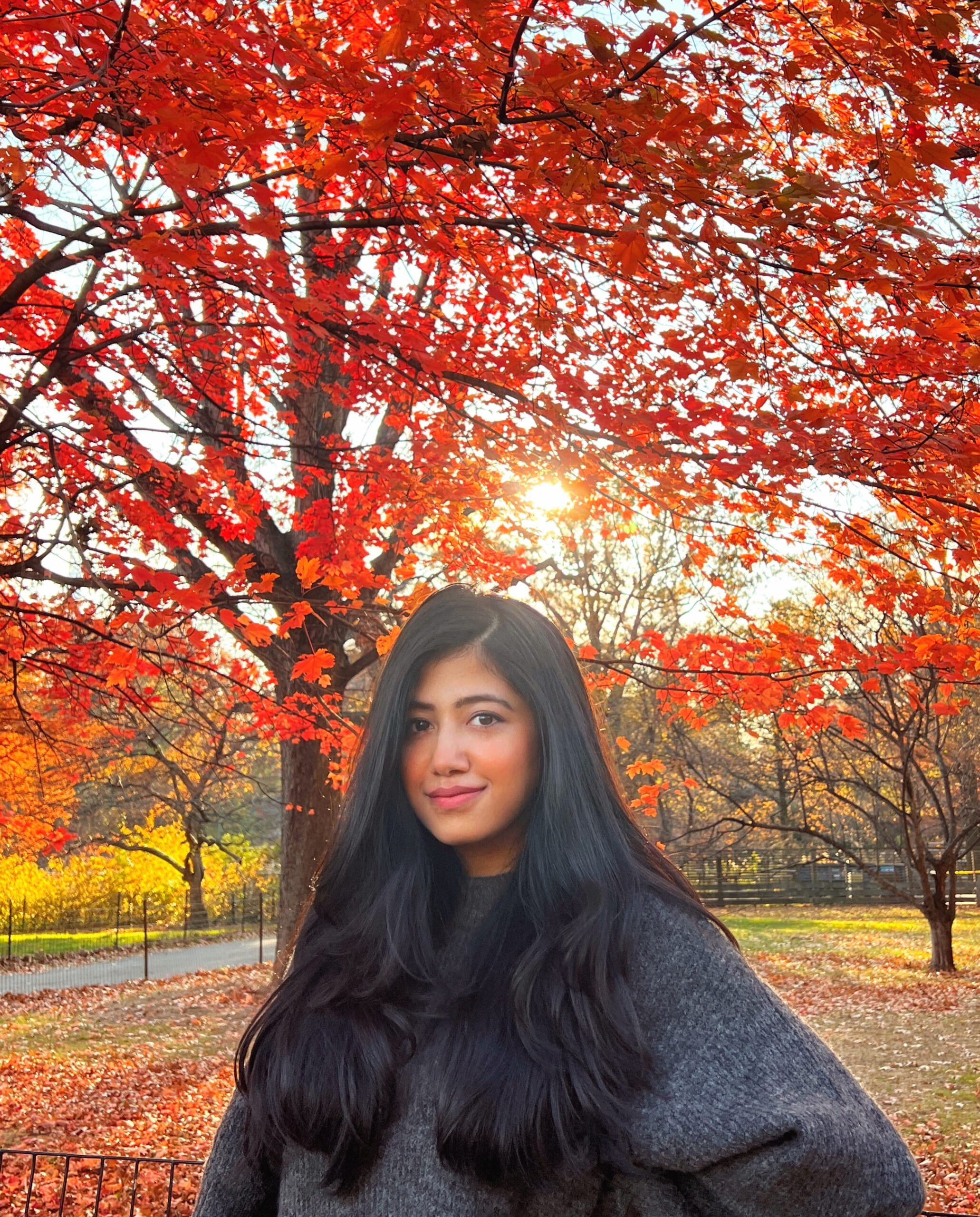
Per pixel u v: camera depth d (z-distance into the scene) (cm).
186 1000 1791
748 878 3534
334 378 740
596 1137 131
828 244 378
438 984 148
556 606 2147
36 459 591
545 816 150
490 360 510
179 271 427
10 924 2419
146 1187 750
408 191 440
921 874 1767
